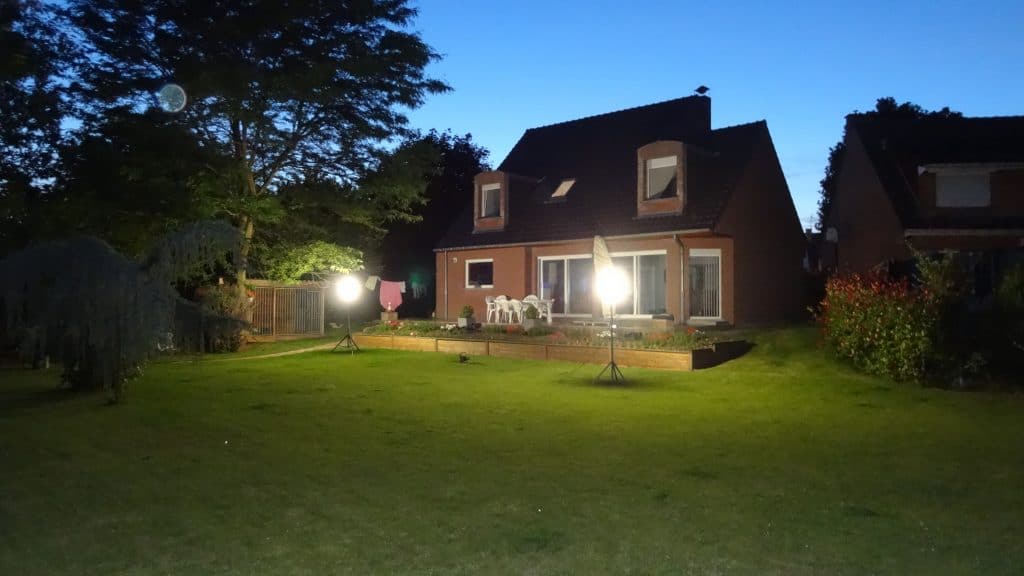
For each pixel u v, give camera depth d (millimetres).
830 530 5879
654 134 26500
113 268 12305
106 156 19531
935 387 13070
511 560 5277
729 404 11789
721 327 21000
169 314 12570
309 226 25188
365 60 21016
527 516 6262
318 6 21188
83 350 12820
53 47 19625
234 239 13203
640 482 7312
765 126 23906
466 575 5020
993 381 12898
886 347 13617
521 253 25688
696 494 6883
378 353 20094
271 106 21266
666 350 15828
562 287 25141
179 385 14617
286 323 25656
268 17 20312
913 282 17797
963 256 20922
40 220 19234
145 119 20109
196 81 19359
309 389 13859
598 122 29109
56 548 5629
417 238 39594
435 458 8375
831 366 14727
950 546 5520
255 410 11664
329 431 9961
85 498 6961
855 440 9203
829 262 32344
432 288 39781
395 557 5359
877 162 25750
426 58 22922
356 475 7668
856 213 27391
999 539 5668
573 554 5383
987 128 26766
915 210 23672
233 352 22078
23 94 19047
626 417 10773
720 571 5055
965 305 13805
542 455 8477
